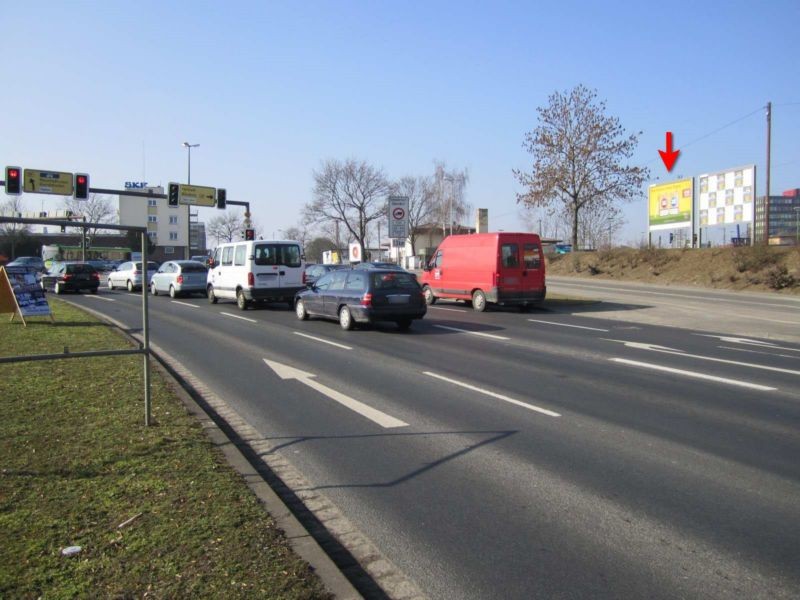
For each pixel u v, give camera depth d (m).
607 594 3.54
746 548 4.09
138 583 3.44
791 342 13.74
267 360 11.32
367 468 5.67
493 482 5.30
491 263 20.41
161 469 5.22
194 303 24.48
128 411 7.05
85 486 4.82
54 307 21.47
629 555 4.00
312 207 64.19
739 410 7.70
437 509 4.75
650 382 9.38
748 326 16.72
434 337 14.48
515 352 12.24
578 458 5.91
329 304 16.50
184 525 4.15
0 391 7.99
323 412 7.66
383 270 15.66
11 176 30.25
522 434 6.68
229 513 4.35
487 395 8.52
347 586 3.45
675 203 40.56
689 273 33.81
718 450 6.14
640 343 13.50
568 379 9.60
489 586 3.64
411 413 7.59
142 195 32.91
